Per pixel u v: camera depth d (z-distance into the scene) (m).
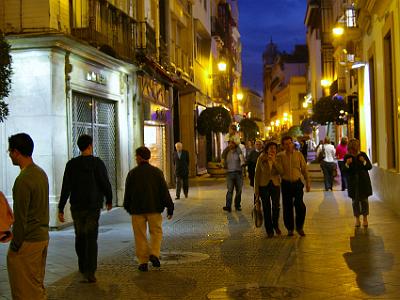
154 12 22.00
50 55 11.99
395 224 11.54
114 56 14.77
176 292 6.88
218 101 37.91
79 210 7.55
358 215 11.35
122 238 10.98
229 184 14.92
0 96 8.55
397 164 13.06
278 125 99.69
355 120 23.19
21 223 5.27
